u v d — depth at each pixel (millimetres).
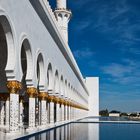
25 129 16453
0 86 20297
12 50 12820
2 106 20531
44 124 19125
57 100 25297
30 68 15820
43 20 18625
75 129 20500
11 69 12711
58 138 13578
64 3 41031
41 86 18781
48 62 20328
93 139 13922
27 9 14922
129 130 21062
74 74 41469
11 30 12500
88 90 78500
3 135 12891
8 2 12055
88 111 78375
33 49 16016
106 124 29766
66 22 40969
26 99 25094
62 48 26875
